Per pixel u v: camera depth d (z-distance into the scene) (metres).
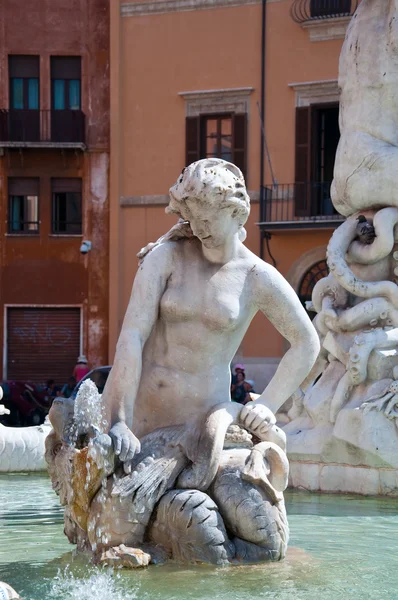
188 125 38.66
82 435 4.86
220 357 5.10
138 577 4.55
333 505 7.16
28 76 40.47
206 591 4.37
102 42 40.16
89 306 39.88
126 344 4.93
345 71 8.53
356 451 7.64
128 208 39.62
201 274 5.05
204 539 4.70
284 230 36.44
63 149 39.88
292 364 5.15
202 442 4.88
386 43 8.27
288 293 5.11
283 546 4.91
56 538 5.84
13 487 8.38
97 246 39.97
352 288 8.17
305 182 36.75
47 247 40.12
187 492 4.75
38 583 4.57
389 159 8.21
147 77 39.25
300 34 36.94
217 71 38.22
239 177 4.91
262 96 37.50
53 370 40.09
